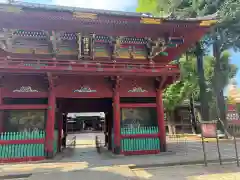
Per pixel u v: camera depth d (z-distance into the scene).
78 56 13.87
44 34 13.45
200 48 27.06
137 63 13.78
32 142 12.27
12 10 11.07
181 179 8.34
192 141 23.67
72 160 12.36
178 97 33.12
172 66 14.07
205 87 27.75
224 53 27.59
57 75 12.93
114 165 10.62
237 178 8.38
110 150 17.16
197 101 39.41
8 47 13.02
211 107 31.44
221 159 11.55
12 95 12.78
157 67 14.17
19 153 11.98
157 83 14.84
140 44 15.41
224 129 26.28
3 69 11.66
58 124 16.69
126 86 14.52
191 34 14.41
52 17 11.88
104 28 13.28
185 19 12.98
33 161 11.88
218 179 8.29
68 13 11.62
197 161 11.27
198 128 36.75
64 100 18.39
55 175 8.88
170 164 10.84
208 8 23.48
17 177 9.12
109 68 12.88
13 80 12.97
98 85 14.15
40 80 13.30
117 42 14.27
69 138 36.66
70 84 13.79
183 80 30.89
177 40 14.19
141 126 14.45
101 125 60.16
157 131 14.24
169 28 13.70
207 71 31.33
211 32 23.88
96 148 20.38
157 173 9.33
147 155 13.23
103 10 14.32
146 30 13.80
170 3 25.22
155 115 14.78
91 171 9.52
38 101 13.24
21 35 13.32
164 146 14.18
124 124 14.26
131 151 13.51
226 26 23.42
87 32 13.42
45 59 12.47
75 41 14.25
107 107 18.73
